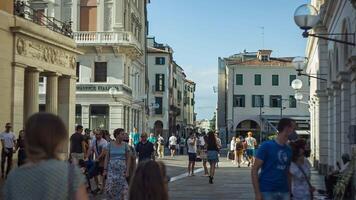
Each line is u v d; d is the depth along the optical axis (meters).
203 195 19.03
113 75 52.31
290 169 9.57
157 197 4.75
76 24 52.66
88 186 19.08
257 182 8.51
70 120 31.12
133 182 4.84
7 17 23.78
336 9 24.12
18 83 24.52
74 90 31.75
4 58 23.55
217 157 24.02
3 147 21.58
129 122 56.03
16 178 3.96
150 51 91.06
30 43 25.81
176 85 113.88
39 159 3.99
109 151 12.92
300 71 25.44
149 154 16.97
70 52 31.16
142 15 66.44
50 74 29.03
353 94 19.22
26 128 4.00
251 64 82.31
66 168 4.01
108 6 52.88
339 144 25.22
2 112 23.38
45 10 52.12
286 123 8.59
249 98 82.06
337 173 16.73
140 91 64.81
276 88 81.56
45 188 3.90
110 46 51.94
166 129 90.38
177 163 40.28
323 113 32.19
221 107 96.56
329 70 28.61
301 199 9.64
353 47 18.44
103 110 52.41
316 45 36.69
